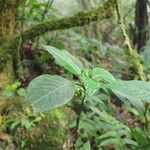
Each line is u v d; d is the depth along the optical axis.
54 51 1.59
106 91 3.22
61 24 3.01
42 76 1.51
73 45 4.27
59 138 2.90
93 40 4.15
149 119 3.23
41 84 1.48
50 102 1.43
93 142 2.97
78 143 2.77
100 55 4.32
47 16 4.22
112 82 1.57
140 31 4.90
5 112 2.91
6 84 3.17
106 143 2.66
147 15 4.92
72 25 3.01
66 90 1.48
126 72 4.38
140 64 3.33
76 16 3.00
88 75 1.62
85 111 3.20
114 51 4.45
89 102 2.66
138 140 2.41
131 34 5.11
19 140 2.78
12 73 3.32
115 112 3.63
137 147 2.45
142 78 3.28
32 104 1.42
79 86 1.62
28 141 2.80
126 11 5.38
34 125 2.88
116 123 2.85
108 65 4.44
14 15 3.20
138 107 1.69
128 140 2.71
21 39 3.09
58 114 2.98
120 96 1.64
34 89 1.46
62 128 2.96
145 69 3.62
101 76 1.63
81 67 1.70
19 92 3.03
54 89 1.47
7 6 3.10
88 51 4.31
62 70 3.77
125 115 3.72
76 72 1.61
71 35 4.42
